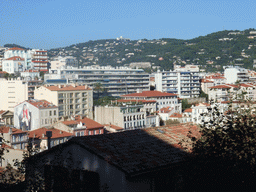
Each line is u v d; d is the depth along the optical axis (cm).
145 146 3597
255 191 3028
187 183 3167
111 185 3192
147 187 3219
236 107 3403
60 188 3362
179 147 3666
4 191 3294
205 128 3212
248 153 3012
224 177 3041
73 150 3478
